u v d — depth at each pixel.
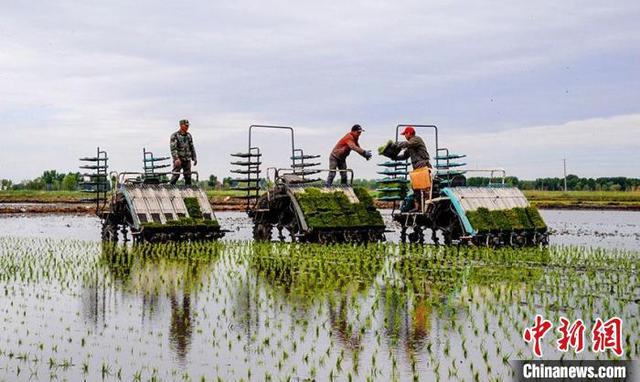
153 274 18.03
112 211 29.19
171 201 28.28
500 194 25.95
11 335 11.30
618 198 90.06
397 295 14.51
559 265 19.28
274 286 15.87
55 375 9.18
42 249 25.25
